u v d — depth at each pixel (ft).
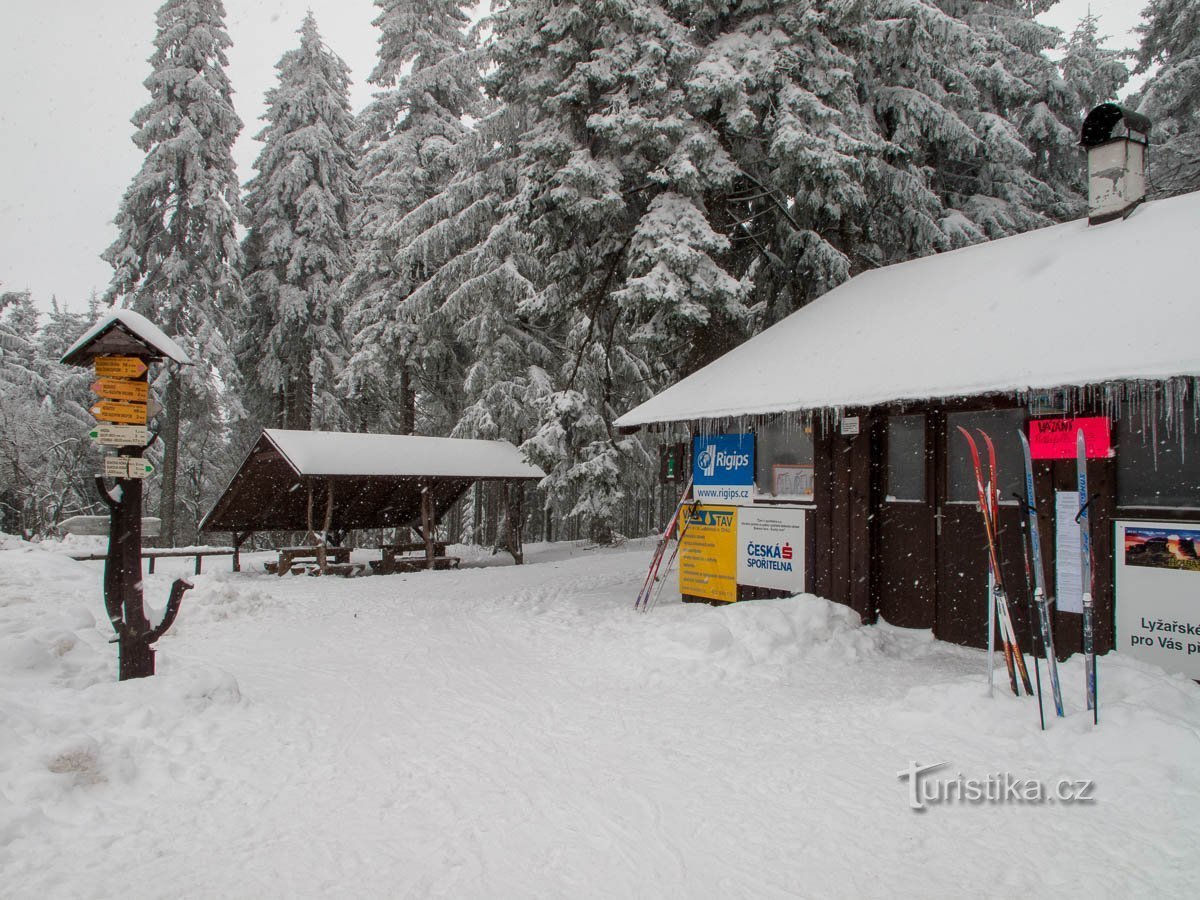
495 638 29.19
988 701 17.31
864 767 15.14
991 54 51.26
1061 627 21.79
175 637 29.22
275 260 82.48
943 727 16.93
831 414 26.76
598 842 12.35
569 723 18.53
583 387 62.39
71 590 35.91
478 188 62.08
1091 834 12.08
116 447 20.01
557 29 37.14
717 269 35.58
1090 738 15.19
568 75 38.55
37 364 108.99
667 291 33.86
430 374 81.10
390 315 75.25
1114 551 20.43
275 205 82.28
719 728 17.83
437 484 62.80
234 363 78.43
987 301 26.35
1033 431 22.70
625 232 40.19
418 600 39.09
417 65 79.97
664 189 37.88
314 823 13.20
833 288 38.96
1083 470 16.62
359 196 89.71
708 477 33.71
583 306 42.65
